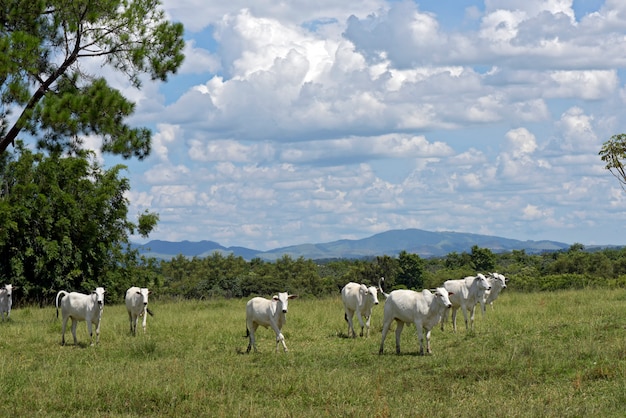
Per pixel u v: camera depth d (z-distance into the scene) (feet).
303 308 83.87
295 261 252.83
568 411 32.45
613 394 35.17
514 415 32.17
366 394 38.24
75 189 116.88
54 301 112.88
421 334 50.19
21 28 65.41
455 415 32.89
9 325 72.54
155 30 68.08
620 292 87.51
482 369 41.81
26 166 112.47
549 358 42.68
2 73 59.93
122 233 121.70
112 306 105.60
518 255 254.27
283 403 37.24
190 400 36.91
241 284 189.78
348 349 54.29
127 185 121.19
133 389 38.14
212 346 58.08
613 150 89.71
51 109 60.90
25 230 110.01
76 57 66.49
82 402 36.63
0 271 109.09
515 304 79.15
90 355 53.42
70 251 112.16
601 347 44.50
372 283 185.57
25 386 39.93
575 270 182.50
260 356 52.29
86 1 64.44
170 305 99.35
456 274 181.68
